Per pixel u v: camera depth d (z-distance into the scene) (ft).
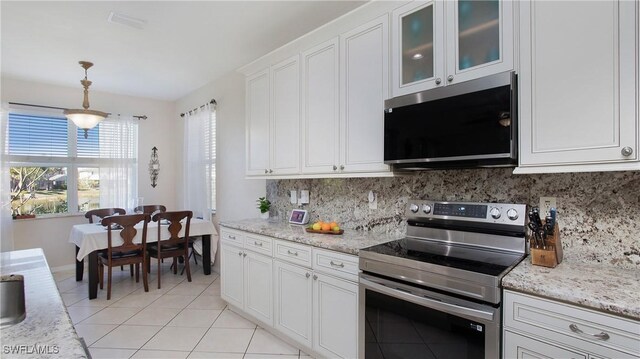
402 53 6.27
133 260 11.53
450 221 6.39
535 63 4.69
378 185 7.89
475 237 6.02
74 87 14.65
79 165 14.84
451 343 4.72
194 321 9.27
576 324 3.75
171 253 12.39
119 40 9.67
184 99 16.53
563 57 4.46
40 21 8.45
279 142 9.02
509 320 4.25
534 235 4.97
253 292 8.86
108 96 15.67
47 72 12.53
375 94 6.68
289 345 7.93
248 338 8.29
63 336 2.95
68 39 9.57
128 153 15.92
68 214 14.56
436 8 5.82
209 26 8.80
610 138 4.11
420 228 6.82
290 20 8.50
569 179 5.28
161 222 13.00
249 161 10.15
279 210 10.93
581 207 5.16
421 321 5.07
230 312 9.89
